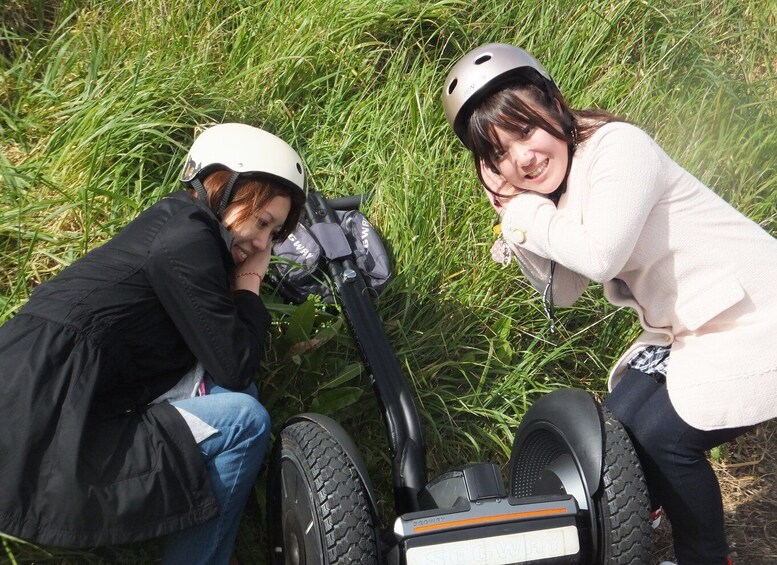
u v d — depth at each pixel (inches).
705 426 87.7
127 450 83.3
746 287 89.7
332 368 119.1
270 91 154.2
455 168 147.7
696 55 179.9
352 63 160.9
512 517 81.8
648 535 83.6
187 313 87.9
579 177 92.6
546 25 171.6
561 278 102.2
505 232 95.3
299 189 95.6
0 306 108.0
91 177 123.2
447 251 137.4
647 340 96.7
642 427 91.8
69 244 118.3
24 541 87.3
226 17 164.2
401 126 154.9
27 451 79.2
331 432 86.7
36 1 155.2
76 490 79.0
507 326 131.3
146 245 88.9
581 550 87.0
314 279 125.6
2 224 118.3
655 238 90.5
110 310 85.4
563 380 134.2
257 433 90.5
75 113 134.1
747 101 175.0
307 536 82.4
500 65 92.3
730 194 157.9
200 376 93.7
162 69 143.3
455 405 125.1
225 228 92.7
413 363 125.5
